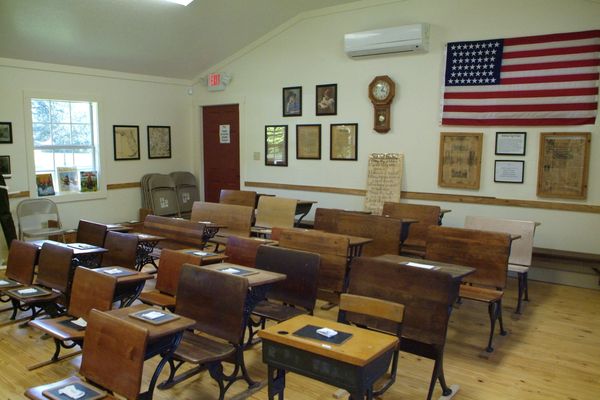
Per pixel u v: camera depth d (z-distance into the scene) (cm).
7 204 586
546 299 480
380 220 455
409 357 348
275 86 738
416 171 616
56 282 386
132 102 761
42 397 210
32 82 636
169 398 289
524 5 530
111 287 293
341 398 291
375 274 294
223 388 270
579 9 502
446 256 402
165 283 358
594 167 508
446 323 270
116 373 218
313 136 704
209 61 791
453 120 581
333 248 376
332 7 666
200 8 621
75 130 705
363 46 621
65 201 682
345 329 226
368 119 651
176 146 835
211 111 831
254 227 590
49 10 547
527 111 536
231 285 279
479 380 316
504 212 560
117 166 748
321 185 704
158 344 239
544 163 530
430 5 587
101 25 603
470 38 565
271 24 714
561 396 297
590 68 501
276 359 219
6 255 603
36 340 375
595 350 364
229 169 820
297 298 337
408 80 612
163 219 514
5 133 611
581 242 520
